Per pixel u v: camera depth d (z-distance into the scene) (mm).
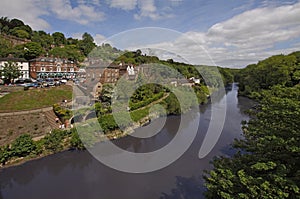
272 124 11203
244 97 72938
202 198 19125
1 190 21219
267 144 9812
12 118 32969
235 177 9617
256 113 13297
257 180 8289
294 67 54688
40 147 28703
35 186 21688
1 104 36062
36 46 78812
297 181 7906
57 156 28500
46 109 37719
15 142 27516
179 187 20812
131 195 19688
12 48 80688
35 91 42125
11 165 25922
